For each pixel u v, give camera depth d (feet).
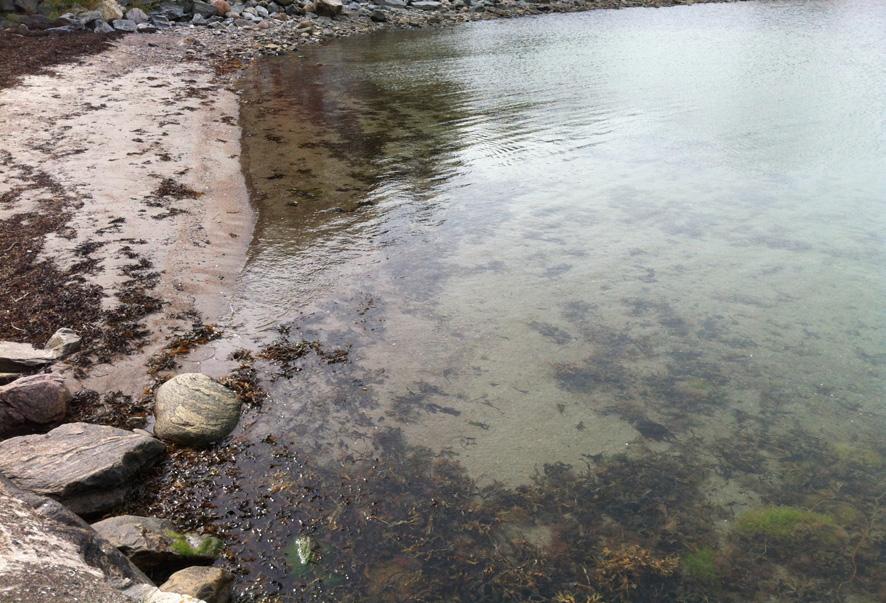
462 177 24.32
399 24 62.08
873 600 9.41
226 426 12.17
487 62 45.73
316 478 11.28
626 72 42.01
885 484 11.24
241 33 51.47
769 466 11.62
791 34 58.34
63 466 10.40
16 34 42.47
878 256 18.25
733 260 18.20
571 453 11.87
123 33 46.68
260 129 29.55
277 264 17.95
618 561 9.93
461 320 15.56
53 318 14.74
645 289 16.84
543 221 20.59
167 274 16.79
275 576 9.63
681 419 12.67
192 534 10.06
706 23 65.87
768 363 14.15
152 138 26.16
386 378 13.62
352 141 28.37
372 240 19.35
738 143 28.07
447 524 10.50
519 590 9.50
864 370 13.88
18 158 22.89
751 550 10.12
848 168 25.08
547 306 16.15
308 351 14.38
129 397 12.91
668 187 23.36
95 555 7.95
